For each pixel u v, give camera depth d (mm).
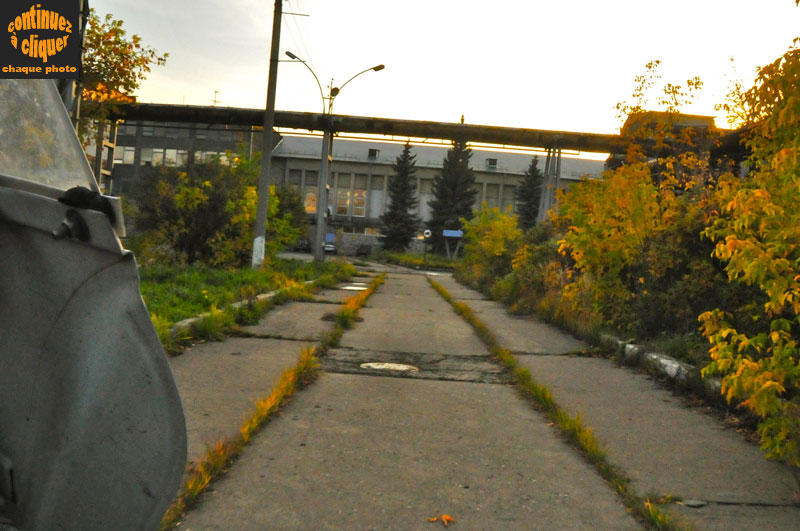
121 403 1436
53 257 1447
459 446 4160
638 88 10219
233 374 5949
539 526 2959
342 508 3080
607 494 3385
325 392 5535
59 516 1431
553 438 4414
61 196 1450
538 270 13602
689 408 5340
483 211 27328
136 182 18203
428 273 36500
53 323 1450
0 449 1442
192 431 4125
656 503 3230
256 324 9508
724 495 3391
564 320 10492
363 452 3943
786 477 3688
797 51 3607
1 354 1451
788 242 3732
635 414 5098
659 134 10219
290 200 37062
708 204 7508
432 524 2947
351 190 97562
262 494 3199
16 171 1535
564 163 104125
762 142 5277
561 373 6777
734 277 3906
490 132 37750
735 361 3775
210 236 17844
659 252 7922
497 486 3455
